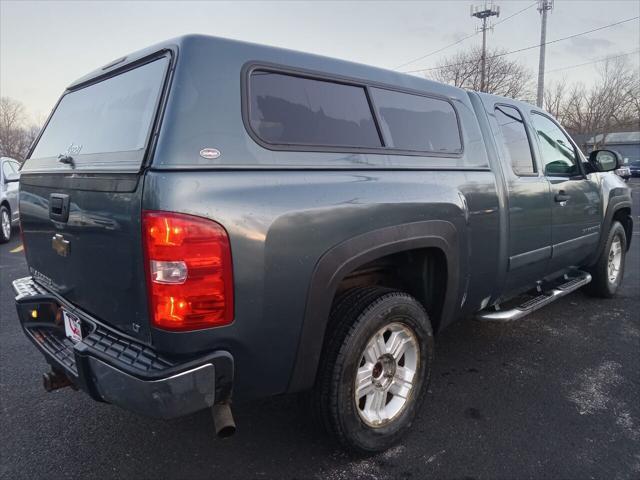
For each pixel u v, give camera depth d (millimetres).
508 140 3594
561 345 4137
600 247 4996
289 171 2137
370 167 2486
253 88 2150
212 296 1867
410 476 2463
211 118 1964
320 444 2729
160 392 1839
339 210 2234
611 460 2590
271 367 2123
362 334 2393
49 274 2701
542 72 27062
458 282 2984
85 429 2889
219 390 1949
